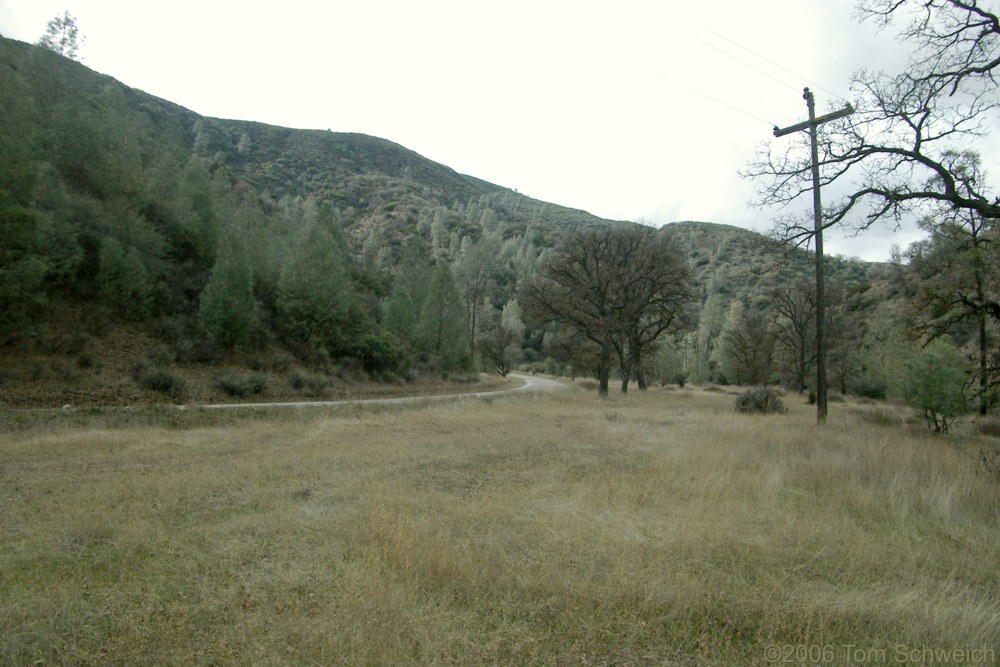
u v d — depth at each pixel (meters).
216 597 3.90
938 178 10.79
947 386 16.25
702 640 3.44
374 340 36.19
